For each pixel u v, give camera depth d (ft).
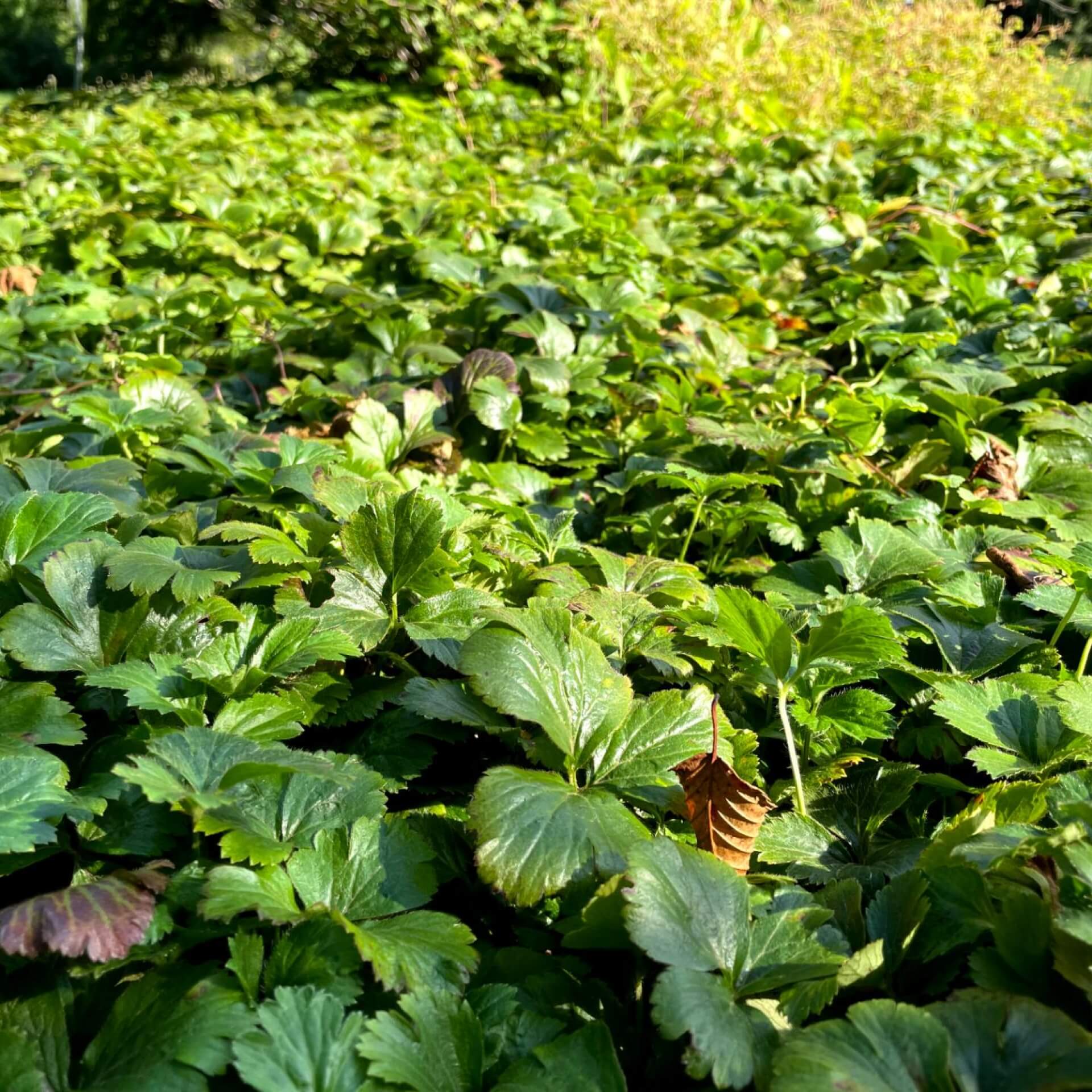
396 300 15.76
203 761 5.64
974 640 8.04
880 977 5.23
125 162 25.71
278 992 4.79
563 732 6.10
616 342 15.14
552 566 8.36
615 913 5.10
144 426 11.34
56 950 4.64
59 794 5.28
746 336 16.15
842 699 7.23
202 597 6.81
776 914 5.29
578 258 19.13
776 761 7.69
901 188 24.56
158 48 67.10
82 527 7.27
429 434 11.53
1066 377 13.67
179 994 4.92
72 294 18.47
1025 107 35.17
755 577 9.78
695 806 6.15
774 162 26.08
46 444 11.39
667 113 30.27
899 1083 4.26
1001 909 5.24
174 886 5.37
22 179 24.86
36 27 89.71
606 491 11.82
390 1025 4.77
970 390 12.69
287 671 6.52
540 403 13.00
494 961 5.63
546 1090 4.66
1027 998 4.54
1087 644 7.85
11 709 5.92
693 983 4.68
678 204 23.44
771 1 36.29
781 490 11.22
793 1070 4.27
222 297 17.28
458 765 7.13
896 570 8.75
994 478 11.15
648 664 7.86
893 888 5.63
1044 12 52.31
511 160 26.48
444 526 7.98
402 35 40.73
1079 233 21.22
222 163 24.80
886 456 12.65
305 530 8.30
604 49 33.32
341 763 5.99
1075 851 4.81
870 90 33.30
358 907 5.46
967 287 16.34
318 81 45.62
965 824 5.66
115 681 6.01
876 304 16.15
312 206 21.21
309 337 16.11
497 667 6.11
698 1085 5.06
